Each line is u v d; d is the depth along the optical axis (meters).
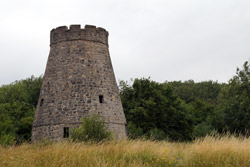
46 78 27.75
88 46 27.67
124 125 27.81
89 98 25.77
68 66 26.88
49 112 25.86
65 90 26.03
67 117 24.92
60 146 13.83
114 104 27.33
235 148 11.63
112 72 28.89
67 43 27.73
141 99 40.03
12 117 40.84
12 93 48.97
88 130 20.14
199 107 58.38
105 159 11.80
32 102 51.19
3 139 19.19
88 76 26.59
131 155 12.80
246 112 37.09
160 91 42.22
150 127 36.88
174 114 41.34
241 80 40.97
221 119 40.88
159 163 11.88
